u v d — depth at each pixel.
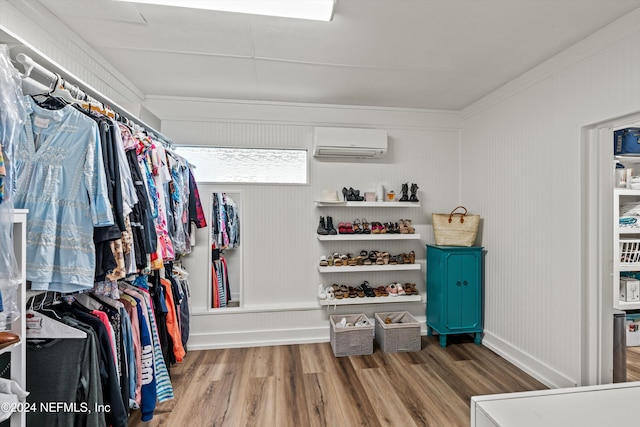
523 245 2.48
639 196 3.12
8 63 1.06
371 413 1.92
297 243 3.11
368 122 3.20
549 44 2.01
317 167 3.15
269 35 1.90
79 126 1.29
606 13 1.68
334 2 1.58
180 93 2.85
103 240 1.32
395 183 3.25
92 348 1.31
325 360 2.65
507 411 0.81
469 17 1.71
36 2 1.58
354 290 3.07
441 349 2.86
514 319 2.57
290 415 1.91
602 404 0.84
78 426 1.28
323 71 2.39
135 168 1.63
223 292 3.01
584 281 2.02
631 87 1.69
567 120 2.09
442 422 1.83
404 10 1.65
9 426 1.10
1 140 1.02
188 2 1.58
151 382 1.76
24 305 1.12
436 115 3.29
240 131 3.02
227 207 3.03
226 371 2.46
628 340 2.95
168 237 2.02
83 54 1.97
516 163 2.55
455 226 3.01
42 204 1.23
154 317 1.94
